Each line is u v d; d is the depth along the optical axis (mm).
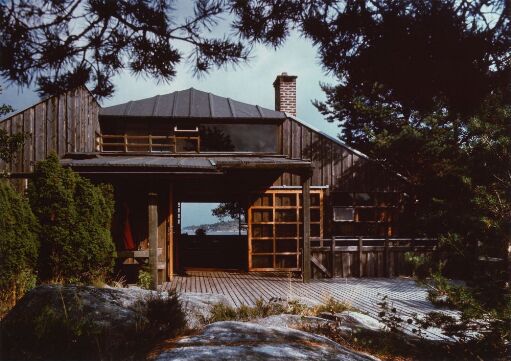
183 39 4523
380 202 16109
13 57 3922
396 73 4117
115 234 12703
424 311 8398
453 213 7520
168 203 13148
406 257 5594
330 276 14266
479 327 4934
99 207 10414
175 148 15336
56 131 13828
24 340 3523
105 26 4250
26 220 8953
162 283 12469
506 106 6285
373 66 4211
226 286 12031
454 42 3715
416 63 3979
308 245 13211
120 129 15938
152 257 11117
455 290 4977
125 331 4008
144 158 14086
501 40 3752
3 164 13234
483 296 4809
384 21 3898
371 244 15789
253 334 3695
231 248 19422
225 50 4539
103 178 12445
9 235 8055
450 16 3674
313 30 4352
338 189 15992
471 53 3736
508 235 4902
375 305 9094
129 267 12477
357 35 4238
